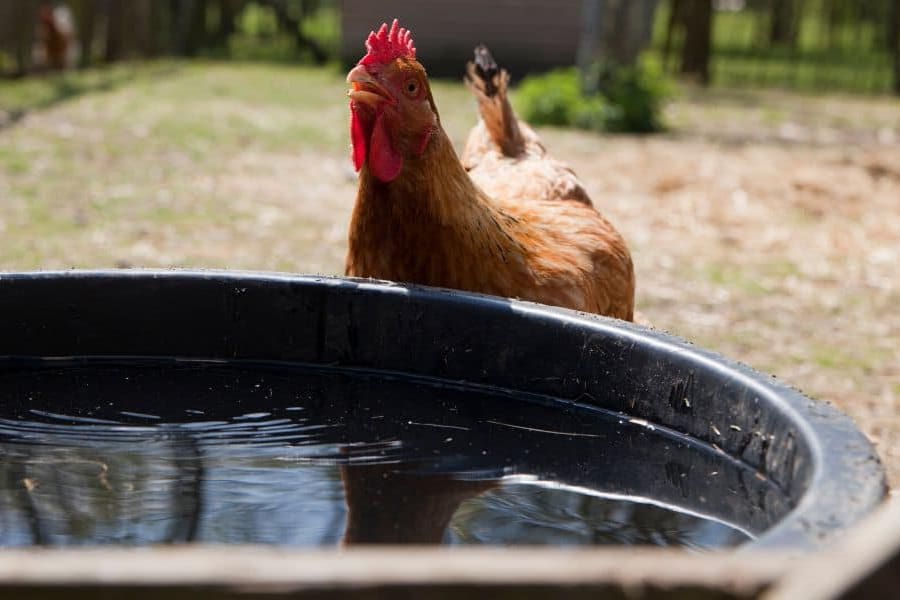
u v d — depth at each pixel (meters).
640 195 10.77
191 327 3.13
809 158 13.34
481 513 2.21
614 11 15.57
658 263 8.34
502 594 1.24
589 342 2.74
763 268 8.39
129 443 2.61
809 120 17.44
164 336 3.14
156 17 22.77
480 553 1.29
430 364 2.99
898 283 8.15
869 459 1.80
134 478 2.39
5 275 3.05
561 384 2.81
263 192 9.95
